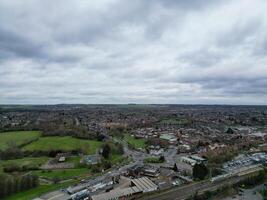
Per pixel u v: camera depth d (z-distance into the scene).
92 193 174.38
